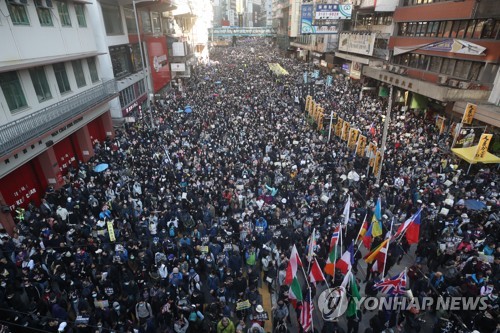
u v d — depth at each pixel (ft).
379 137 79.00
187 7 170.91
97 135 82.48
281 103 113.60
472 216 47.29
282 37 314.96
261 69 197.77
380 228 42.75
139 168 61.93
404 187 56.75
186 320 31.09
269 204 51.03
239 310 34.32
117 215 49.96
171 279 35.63
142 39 116.47
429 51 97.35
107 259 38.75
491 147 68.69
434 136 82.23
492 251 40.34
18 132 48.93
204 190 54.29
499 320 29.89
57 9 62.85
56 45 62.08
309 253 39.34
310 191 53.31
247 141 74.54
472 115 69.67
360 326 35.32
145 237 44.47
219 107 107.34
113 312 31.55
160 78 128.88
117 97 91.76
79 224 47.83
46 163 58.03
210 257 40.01
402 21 112.16
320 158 66.74
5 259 35.29
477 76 81.41
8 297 31.73
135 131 85.56
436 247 41.39
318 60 205.98
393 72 113.29
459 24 86.33
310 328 32.83
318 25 134.92
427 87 88.53
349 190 55.83
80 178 57.52
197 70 190.29
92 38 77.46
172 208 48.67
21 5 52.06
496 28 74.38
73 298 33.14
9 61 49.37
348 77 156.66
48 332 29.37
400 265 44.57
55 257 38.22
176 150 71.36
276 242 43.37
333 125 85.92
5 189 50.29
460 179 60.54
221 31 367.25
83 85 73.82
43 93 58.90
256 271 40.55
